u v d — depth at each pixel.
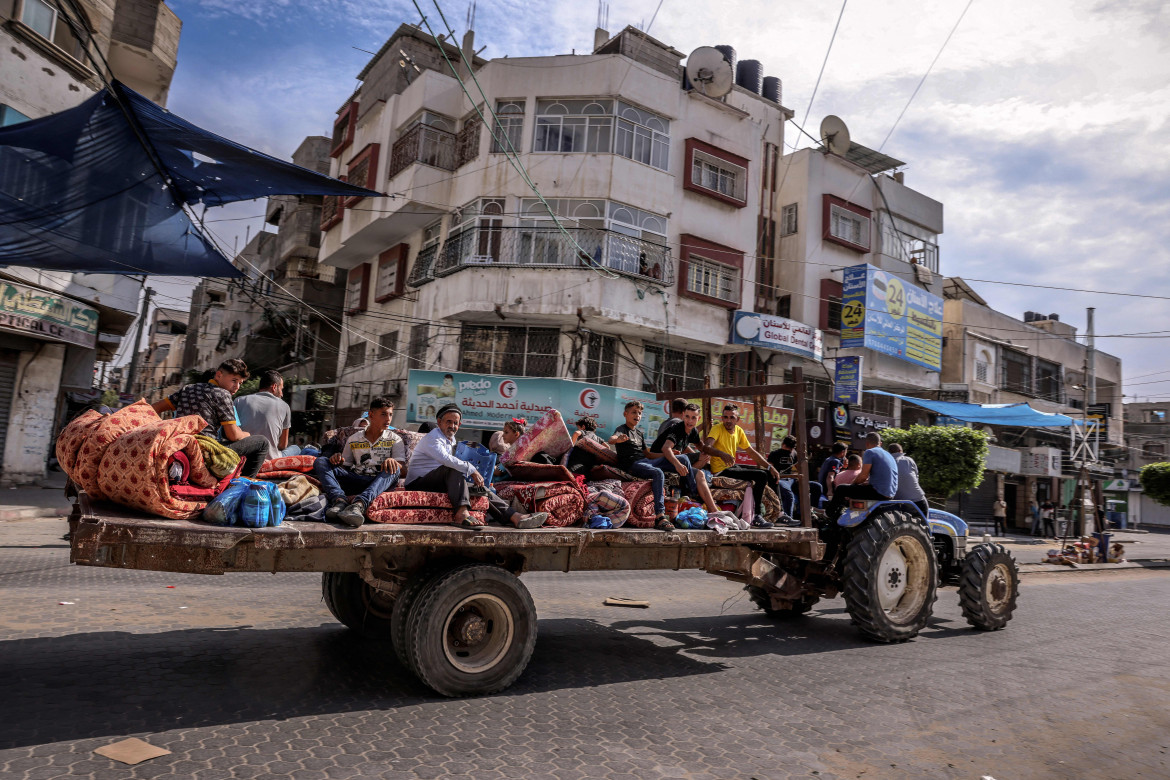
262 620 6.54
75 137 9.16
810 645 6.97
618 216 20.30
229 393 4.66
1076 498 28.69
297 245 30.53
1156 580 15.57
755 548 7.06
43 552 9.67
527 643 4.94
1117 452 41.12
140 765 3.36
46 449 17.72
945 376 30.66
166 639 5.60
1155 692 5.77
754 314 22.11
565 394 19.59
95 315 17.84
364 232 23.78
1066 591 12.44
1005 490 33.16
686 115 22.09
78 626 5.79
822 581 7.73
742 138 23.27
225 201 10.98
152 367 58.78
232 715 4.09
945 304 31.11
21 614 6.03
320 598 7.84
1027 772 3.99
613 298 19.61
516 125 20.91
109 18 17.08
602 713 4.55
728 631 7.46
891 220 27.77
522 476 5.91
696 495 6.73
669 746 4.04
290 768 3.43
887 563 7.39
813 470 19.88
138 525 3.70
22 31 14.55
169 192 10.55
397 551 4.75
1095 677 6.18
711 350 22.75
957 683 5.73
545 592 9.13
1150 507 49.94
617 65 20.55
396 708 4.39
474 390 19.88
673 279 20.95
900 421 28.92
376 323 24.83
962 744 4.36
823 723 4.60
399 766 3.53
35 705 4.01
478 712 4.41
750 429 22.28
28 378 17.23
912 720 4.75
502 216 20.36
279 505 4.23
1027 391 33.84
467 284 19.91
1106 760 4.24
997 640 7.66
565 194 20.17
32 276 15.77
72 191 10.23
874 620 7.06
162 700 4.25
